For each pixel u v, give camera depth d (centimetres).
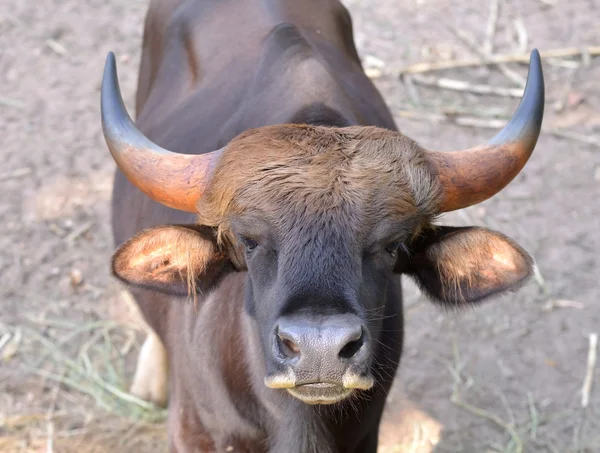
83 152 1432
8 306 1197
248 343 686
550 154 1466
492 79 1614
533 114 640
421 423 1088
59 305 1204
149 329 1065
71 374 1120
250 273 612
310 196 577
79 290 1225
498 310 1228
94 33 1673
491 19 1742
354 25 1731
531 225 1345
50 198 1347
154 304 862
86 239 1294
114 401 1090
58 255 1266
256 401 702
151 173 639
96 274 1248
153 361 1066
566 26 1738
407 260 674
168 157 640
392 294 713
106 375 1122
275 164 593
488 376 1149
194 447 766
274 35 810
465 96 1580
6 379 1107
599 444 1074
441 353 1173
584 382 1142
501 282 666
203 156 638
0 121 1472
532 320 1216
